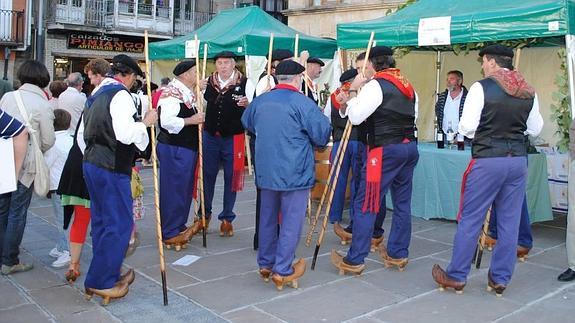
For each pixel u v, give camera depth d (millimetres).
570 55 5074
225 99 5352
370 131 4223
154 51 10828
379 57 4270
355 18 16281
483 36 5414
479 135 3926
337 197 5969
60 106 6605
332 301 3975
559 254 5184
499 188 3938
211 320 3637
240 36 9180
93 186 3721
